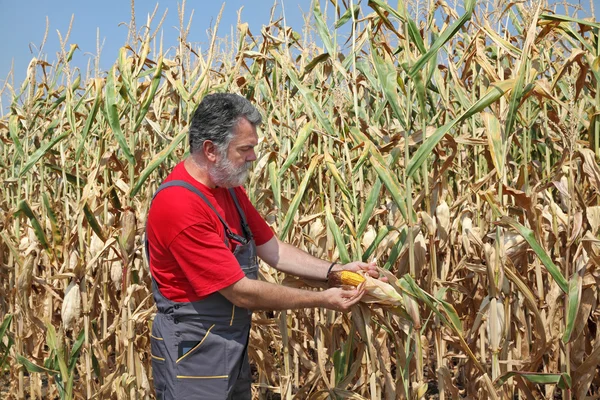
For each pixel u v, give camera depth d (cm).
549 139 411
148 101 345
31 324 404
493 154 265
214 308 251
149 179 409
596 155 294
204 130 240
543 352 282
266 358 376
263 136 381
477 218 354
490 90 259
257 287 242
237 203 272
